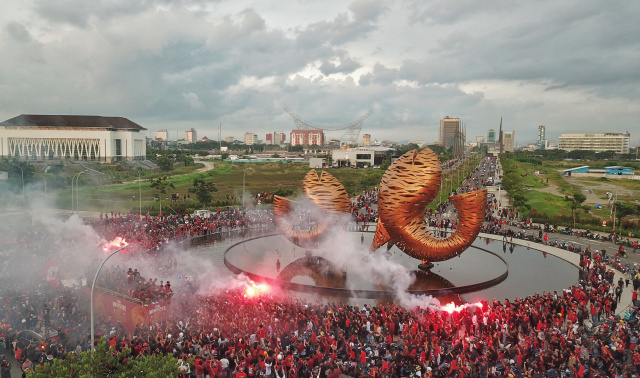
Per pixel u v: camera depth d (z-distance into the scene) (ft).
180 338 92.12
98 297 112.78
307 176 159.22
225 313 108.58
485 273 153.58
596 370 84.99
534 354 90.48
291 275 145.69
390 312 108.68
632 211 241.55
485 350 91.97
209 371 80.43
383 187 144.66
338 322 104.47
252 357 85.71
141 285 110.73
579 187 473.67
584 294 120.78
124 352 65.16
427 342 92.53
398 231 144.46
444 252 143.02
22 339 93.50
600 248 203.72
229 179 493.36
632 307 124.47
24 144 612.29
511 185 389.60
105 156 613.11
